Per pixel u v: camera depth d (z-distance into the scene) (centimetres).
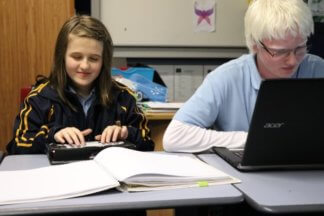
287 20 117
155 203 84
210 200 87
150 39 310
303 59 137
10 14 264
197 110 138
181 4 310
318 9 311
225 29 319
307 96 100
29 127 149
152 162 105
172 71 319
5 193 86
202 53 319
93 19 164
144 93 238
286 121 103
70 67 156
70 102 157
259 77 141
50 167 106
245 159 109
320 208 84
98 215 117
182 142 130
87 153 121
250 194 91
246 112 145
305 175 107
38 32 267
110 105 163
